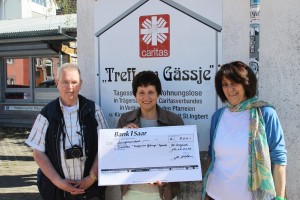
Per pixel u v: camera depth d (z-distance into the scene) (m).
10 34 11.36
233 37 2.92
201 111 3.05
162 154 2.64
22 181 6.20
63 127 2.70
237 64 2.41
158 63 3.14
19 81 13.00
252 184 2.29
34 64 12.71
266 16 2.86
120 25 3.25
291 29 2.80
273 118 2.31
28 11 28.44
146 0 3.14
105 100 3.35
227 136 2.41
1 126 12.98
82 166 2.71
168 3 3.07
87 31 3.40
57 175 2.68
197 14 3.00
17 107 12.88
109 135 2.67
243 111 2.41
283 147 2.30
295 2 2.77
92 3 3.36
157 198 2.65
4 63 13.05
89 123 2.76
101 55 3.34
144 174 2.61
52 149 2.69
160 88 2.71
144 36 3.17
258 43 2.82
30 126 12.71
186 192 3.14
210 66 2.99
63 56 12.04
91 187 2.78
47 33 10.85
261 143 2.27
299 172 2.85
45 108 2.78
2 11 27.84
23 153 8.88
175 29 3.07
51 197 2.77
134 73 3.23
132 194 2.68
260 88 2.90
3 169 7.15
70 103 2.75
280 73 2.85
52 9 15.18
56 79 2.82
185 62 3.06
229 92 2.41
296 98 2.82
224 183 2.39
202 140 3.06
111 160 2.64
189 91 3.07
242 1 2.88
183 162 2.62
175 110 3.12
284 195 2.29
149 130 2.67
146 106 2.66
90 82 3.42
